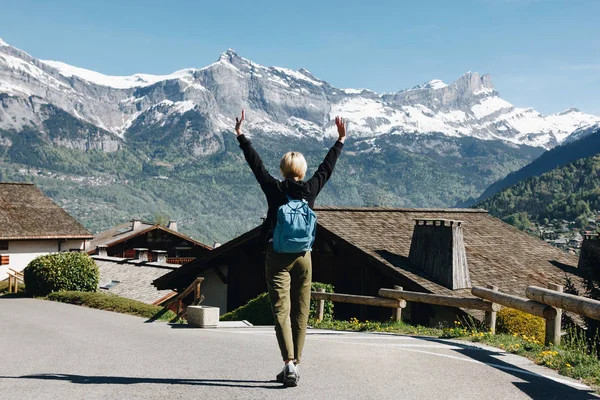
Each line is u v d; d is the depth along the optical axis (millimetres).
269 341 8945
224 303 26547
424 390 5383
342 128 5672
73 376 6234
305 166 5500
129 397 5199
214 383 5699
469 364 6660
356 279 21859
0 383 5922
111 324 13672
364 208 26766
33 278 29031
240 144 5566
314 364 6555
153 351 7984
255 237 23984
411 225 26062
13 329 13039
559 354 7297
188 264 26391
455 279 19547
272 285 5395
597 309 7148
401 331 11461
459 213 30609
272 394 5223
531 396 5297
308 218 5281
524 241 28641
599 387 5789
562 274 24812
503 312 13875
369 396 5156
